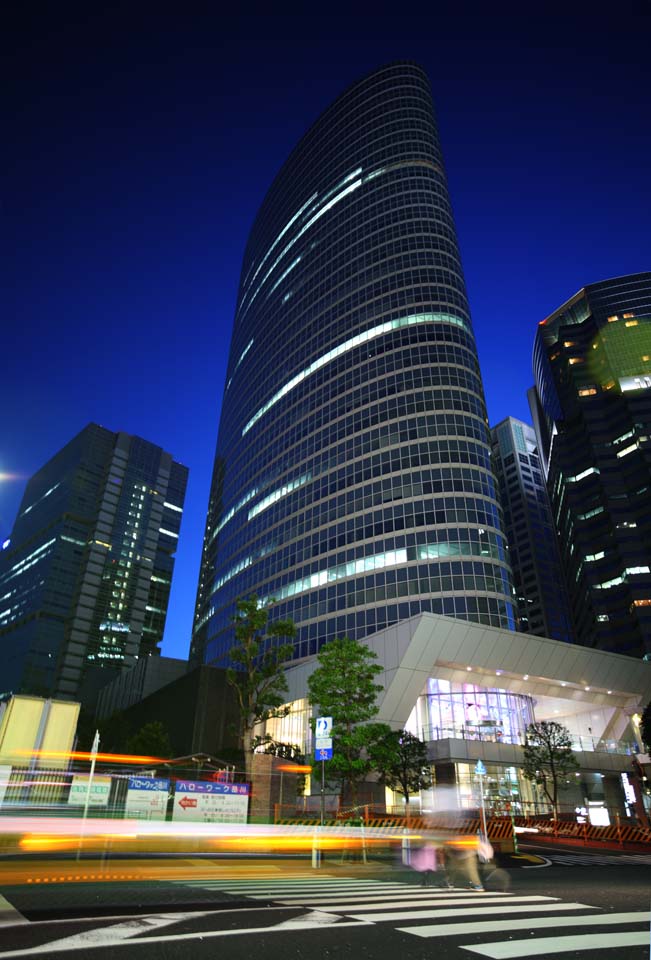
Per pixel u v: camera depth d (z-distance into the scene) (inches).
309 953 247.9
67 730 959.6
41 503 7775.6
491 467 3454.7
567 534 5575.8
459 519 3186.5
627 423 5162.4
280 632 1690.5
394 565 3184.1
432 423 3528.5
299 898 436.5
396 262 4303.6
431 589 3009.4
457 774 2244.1
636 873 778.8
